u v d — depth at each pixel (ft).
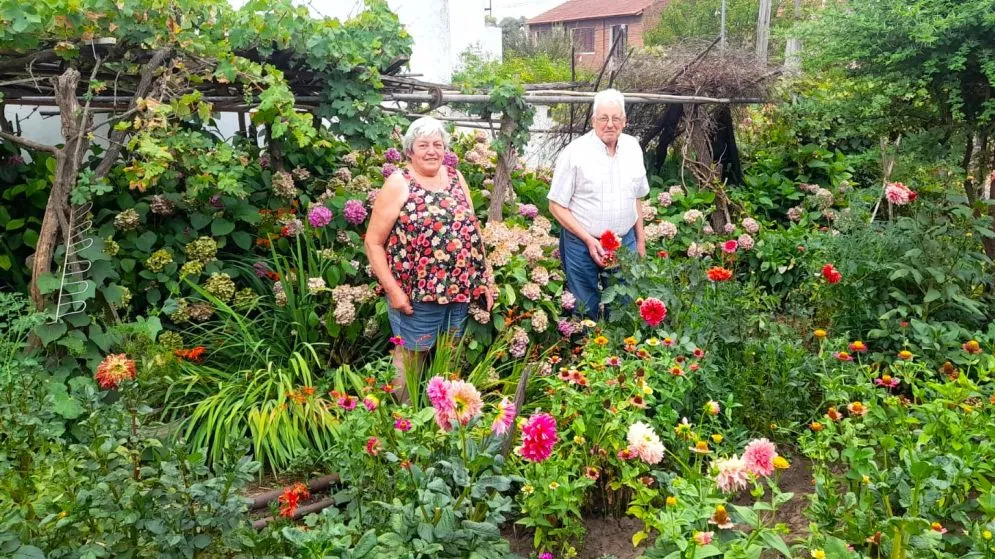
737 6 64.69
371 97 14.80
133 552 7.67
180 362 12.99
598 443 9.79
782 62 23.07
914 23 14.34
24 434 9.44
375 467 9.27
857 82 16.28
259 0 13.12
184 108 12.60
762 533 7.20
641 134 23.18
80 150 12.07
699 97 21.33
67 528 7.56
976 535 7.57
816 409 11.70
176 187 16.20
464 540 7.91
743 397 11.87
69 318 11.90
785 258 19.03
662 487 9.50
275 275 15.17
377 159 19.03
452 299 12.41
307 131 13.39
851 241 14.07
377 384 10.13
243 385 12.72
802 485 10.73
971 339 12.56
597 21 125.18
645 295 12.98
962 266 13.48
